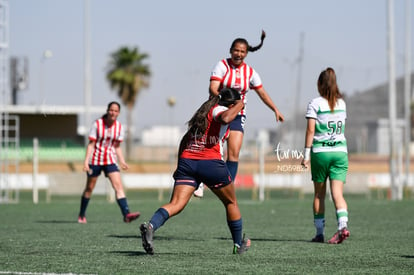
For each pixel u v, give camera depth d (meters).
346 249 20.83
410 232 27.19
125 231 27.22
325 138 22.67
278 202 51.47
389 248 21.16
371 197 65.44
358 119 148.25
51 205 48.00
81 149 109.69
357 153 136.75
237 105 17.59
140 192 74.56
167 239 23.98
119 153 31.33
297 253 19.70
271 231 27.80
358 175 60.78
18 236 24.92
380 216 36.62
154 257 18.55
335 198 22.70
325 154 22.67
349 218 35.19
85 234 25.86
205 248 20.97
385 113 149.25
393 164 61.97
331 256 19.03
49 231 27.19
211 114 17.66
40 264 17.12
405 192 68.75
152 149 125.69
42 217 36.19
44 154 107.69
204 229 28.41
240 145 23.70
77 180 55.91
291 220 34.06
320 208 23.28
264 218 35.44
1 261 17.72
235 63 23.17
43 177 79.81
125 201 30.94
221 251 20.12
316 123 22.67
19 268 16.45
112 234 25.83
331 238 24.09
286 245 21.98
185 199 18.00
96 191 55.78
